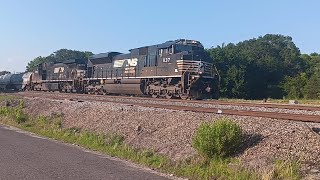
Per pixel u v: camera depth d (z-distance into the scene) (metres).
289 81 64.69
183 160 12.60
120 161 13.87
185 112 17.33
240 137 12.09
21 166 12.12
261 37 101.50
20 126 25.83
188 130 14.62
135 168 12.62
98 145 17.14
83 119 22.97
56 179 10.49
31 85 64.81
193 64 31.77
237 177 10.23
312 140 10.73
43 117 26.81
